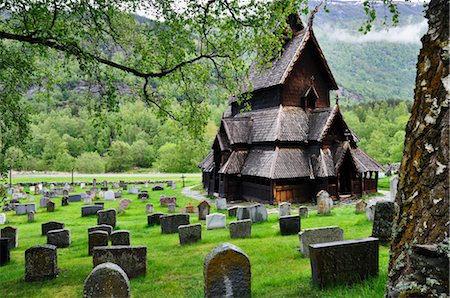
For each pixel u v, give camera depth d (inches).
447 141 152.0
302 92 1311.5
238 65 562.9
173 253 533.6
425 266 142.2
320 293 275.3
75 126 4817.9
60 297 359.9
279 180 1151.0
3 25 490.6
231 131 1299.2
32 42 437.4
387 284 166.7
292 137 1206.9
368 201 1181.7
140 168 4025.6
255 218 806.5
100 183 2224.4
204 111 624.1
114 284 250.1
